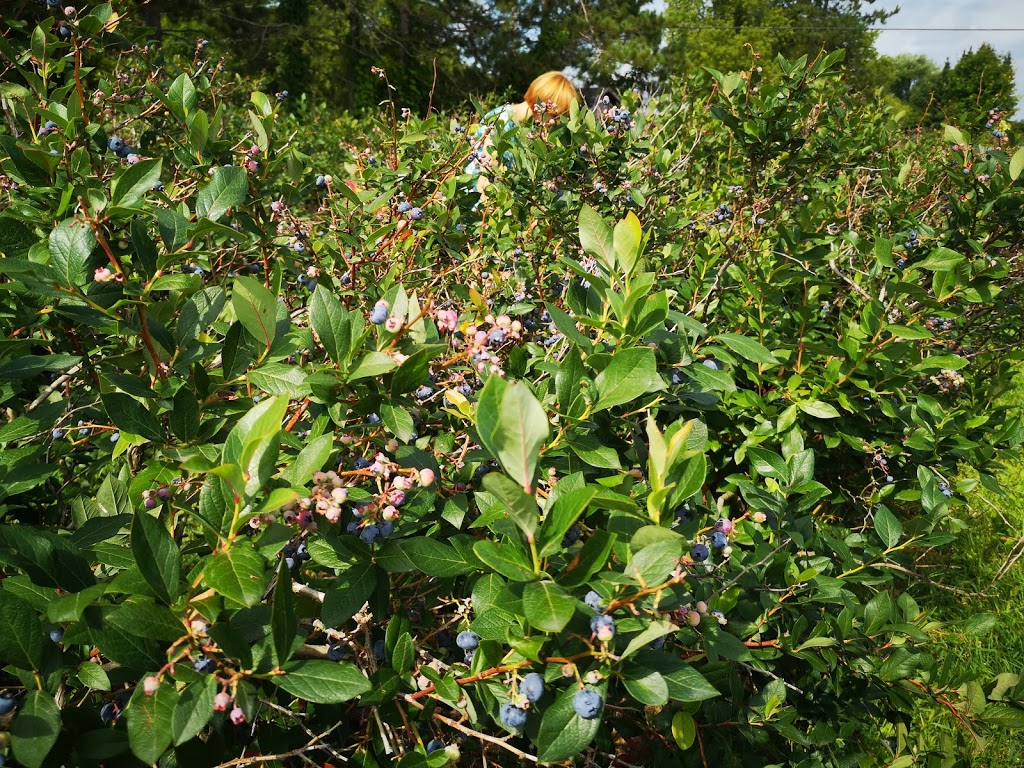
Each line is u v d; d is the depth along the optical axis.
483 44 26.17
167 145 3.01
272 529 1.19
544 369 1.69
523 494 1.05
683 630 1.62
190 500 1.54
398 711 1.53
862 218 4.27
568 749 1.14
